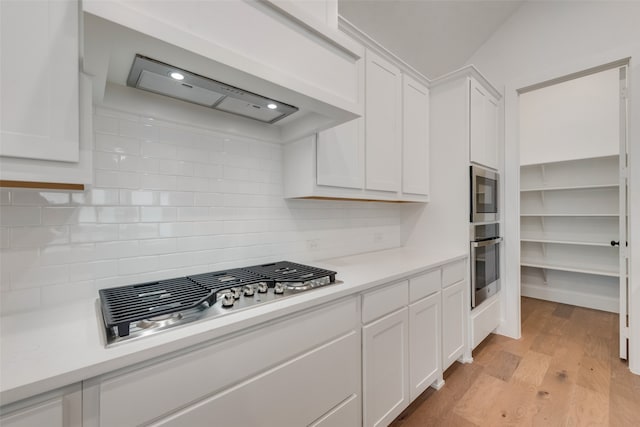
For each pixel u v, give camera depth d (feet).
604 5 7.18
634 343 6.45
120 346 2.23
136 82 3.49
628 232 6.63
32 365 1.97
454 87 7.38
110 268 3.67
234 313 2.92
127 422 2.18
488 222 7.98
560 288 11.43
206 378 2.59
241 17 2.93
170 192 4.18
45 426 1.89
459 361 7.02
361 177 5.79
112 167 3.70
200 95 3.90
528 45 8.32
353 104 4.06
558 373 6.48
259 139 5.19
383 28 6.95
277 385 3.15
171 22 2.45
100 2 2.09
